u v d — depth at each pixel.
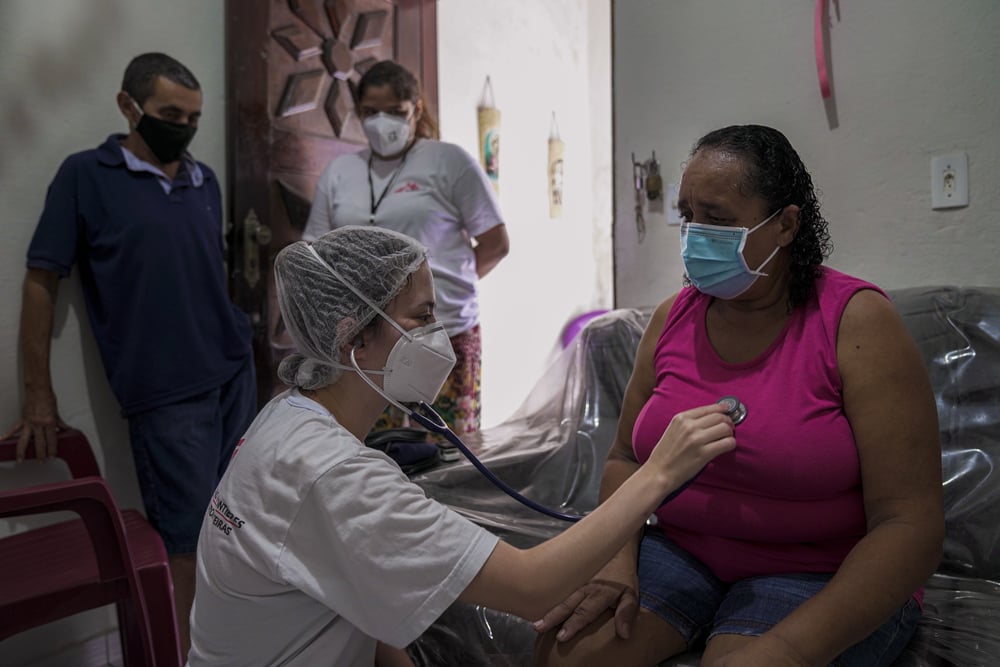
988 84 1.59
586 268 4.46
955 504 1.33
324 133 2.64
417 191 2.24
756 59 1.94
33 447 1.81
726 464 1.03
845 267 1.83
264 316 2.44
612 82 2.24
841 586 0.87
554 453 1.79
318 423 0.87
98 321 1.94
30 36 1.92
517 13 3.79
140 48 2.15
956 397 1.41
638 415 1.26
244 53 2.36
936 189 1.68
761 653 0.84
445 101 3.35
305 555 0.81
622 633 1.00
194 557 1.89
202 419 1.97
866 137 1.77
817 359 1.00
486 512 1.57
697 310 1.18
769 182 1.01
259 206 2.42
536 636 1.13
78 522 1.77
